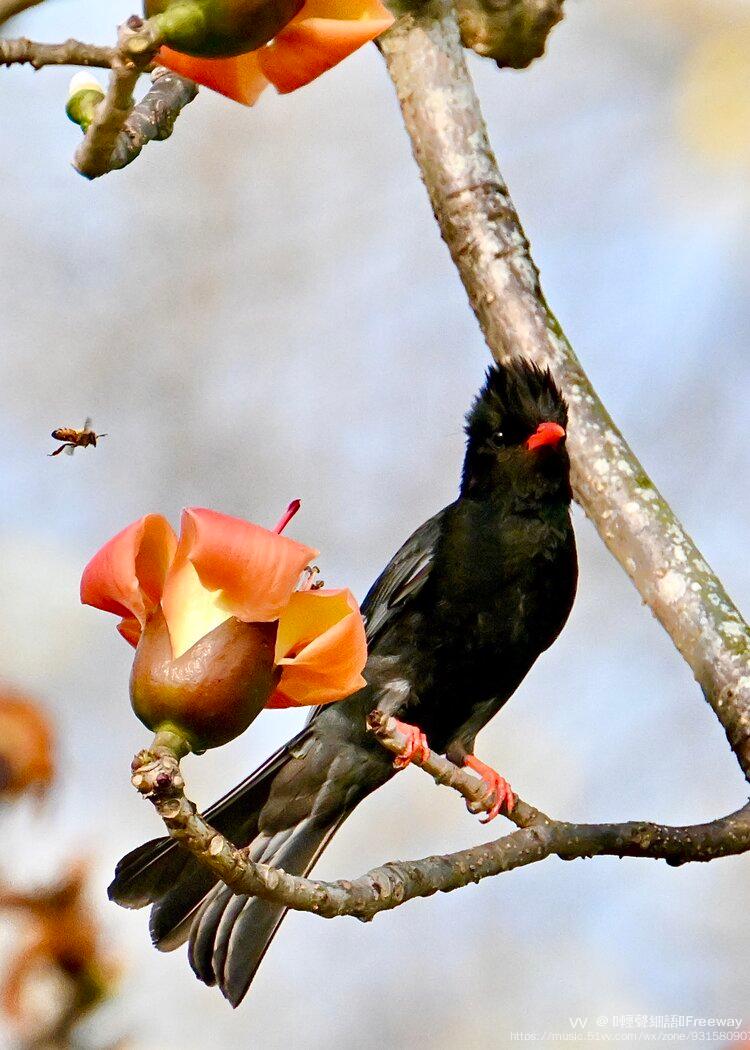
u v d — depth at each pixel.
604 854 6.80
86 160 5.08
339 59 4.35
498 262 8.62
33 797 8.10
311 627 4.80
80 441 7.98
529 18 8.95
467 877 6.34
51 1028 8.09
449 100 8.75
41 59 4.32
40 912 8.17
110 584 4.73
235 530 4.56
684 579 7.84
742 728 7.45
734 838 7.03
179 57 4.36
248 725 4.77
